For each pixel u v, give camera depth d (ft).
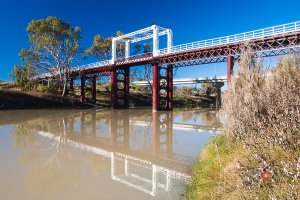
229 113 42.32
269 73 41.01
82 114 173.27
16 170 47.06
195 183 35.24
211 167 36.47
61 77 256.73
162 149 66.33
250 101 39.40
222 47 161.89
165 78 213.25
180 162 53.52
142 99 322.55
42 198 34.63
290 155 27.25
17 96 209.46
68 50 247.70
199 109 253.24
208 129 104.88
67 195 35.70
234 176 29.58
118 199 34.35
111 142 76.74
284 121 32.04
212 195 28.30
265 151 30.04
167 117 162.40
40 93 234.58
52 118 143.23
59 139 80.64
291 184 22.50
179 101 340.59
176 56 188.75
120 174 45.52
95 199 34.45
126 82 248.32
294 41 135.03
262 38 141.90
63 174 45.37
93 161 54.85
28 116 151.74
